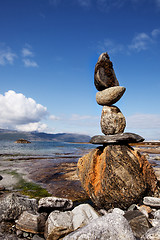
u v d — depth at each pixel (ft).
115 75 21.54
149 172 18.25
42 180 31.71
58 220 12.79
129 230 9.95
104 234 9.41
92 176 18.51
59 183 29.78
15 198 16.48
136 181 16.58
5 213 15.06
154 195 17.43
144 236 9.93
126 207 16.49
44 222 13.85
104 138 18.97
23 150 100.22
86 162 20.49
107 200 16.84
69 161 57.06
